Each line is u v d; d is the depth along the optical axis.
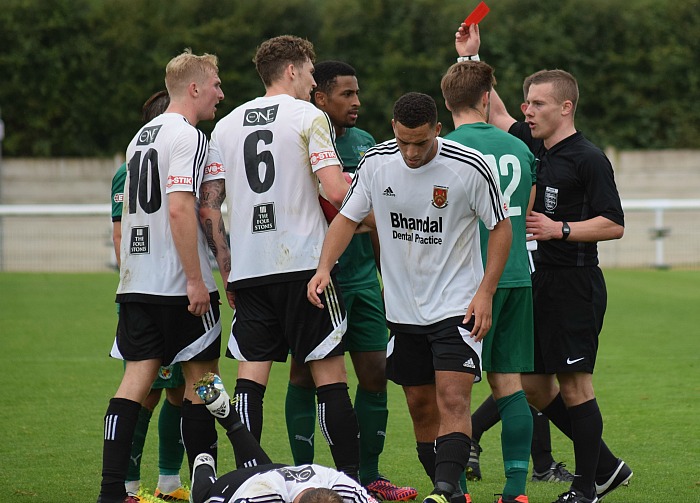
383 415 19.66
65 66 96.75
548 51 96.00
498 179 17.31
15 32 95.38
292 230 17.16
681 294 52.91
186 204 16.83
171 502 18.73
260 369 17.45
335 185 16.91
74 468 20.56
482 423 20.33
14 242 79.06
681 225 81.88
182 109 18.00
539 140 19.38
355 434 17.38
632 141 98.06
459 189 15.92
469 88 17.75
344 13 95.88
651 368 32.75
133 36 96.56
